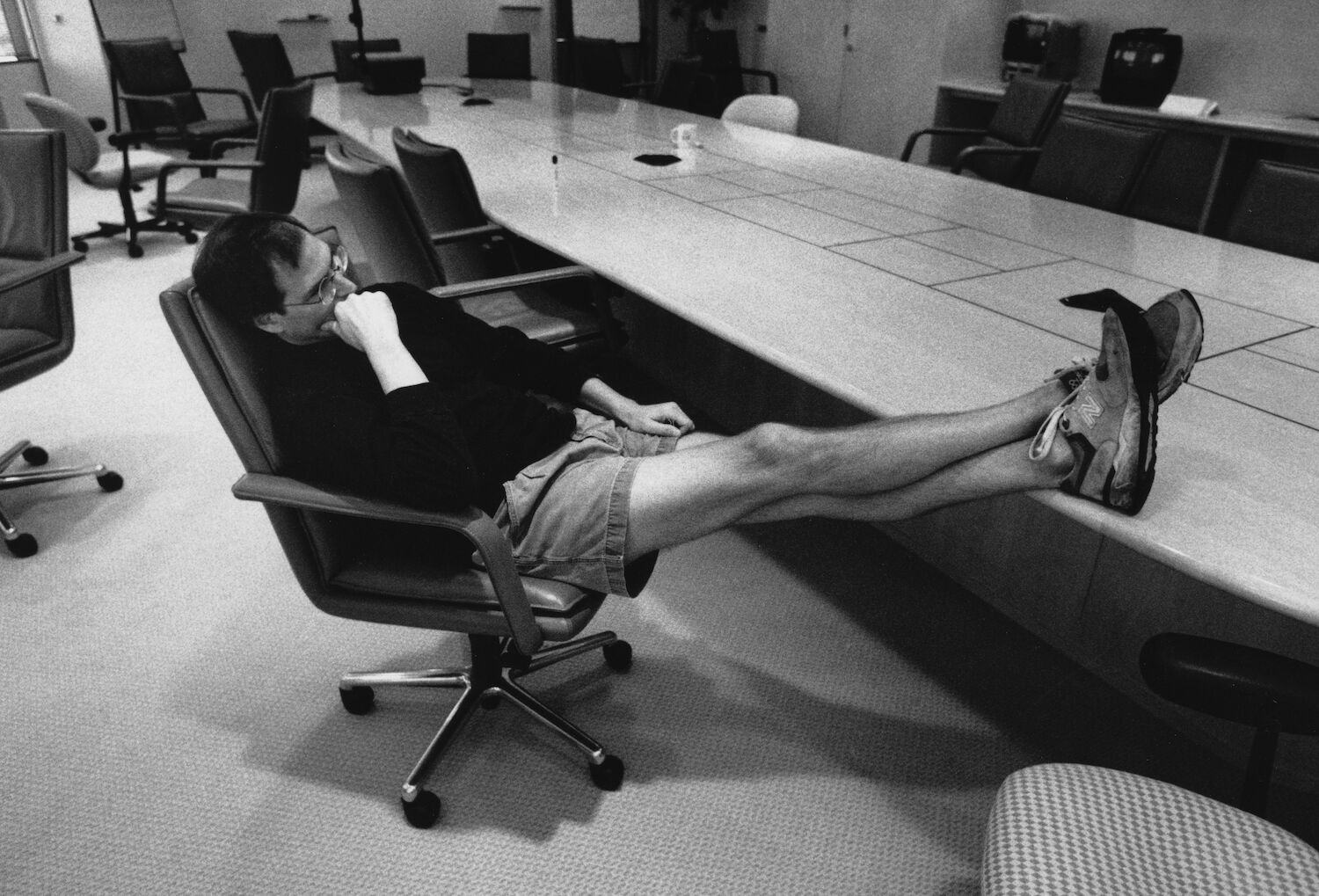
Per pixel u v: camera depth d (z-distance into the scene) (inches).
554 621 51.5
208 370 48.0
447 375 57.5
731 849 56.6
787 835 57.7
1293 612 36.0
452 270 102.0
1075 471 42.9
